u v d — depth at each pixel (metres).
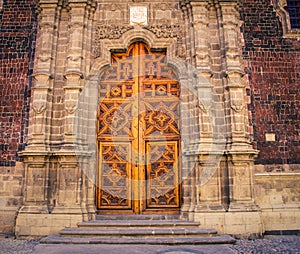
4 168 9.31
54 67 9.59
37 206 8.54
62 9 10.03
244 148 8.79
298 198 9.23
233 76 9.35
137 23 9.96
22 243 7.83
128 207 9.09
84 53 9.62
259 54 10.24
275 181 9.30
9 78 9.96
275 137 9.65
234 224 8.34
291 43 10.45
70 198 8.57
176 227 8.17
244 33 10.37
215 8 10.04
